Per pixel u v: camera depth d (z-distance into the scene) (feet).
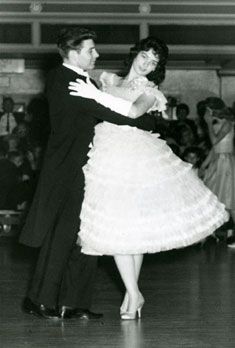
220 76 46.83
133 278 15.28
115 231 14.46
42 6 37.88
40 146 40.91
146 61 15.38
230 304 17.17
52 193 15.01
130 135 15.21
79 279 15.44
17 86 45.62
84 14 38.06
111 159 14.98
